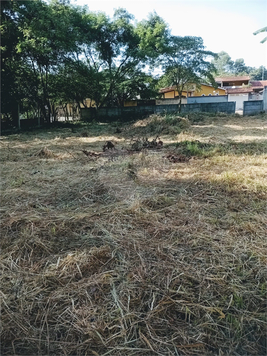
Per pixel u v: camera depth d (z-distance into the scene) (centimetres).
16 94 1134
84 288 179
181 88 1817
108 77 1614
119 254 215
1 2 996
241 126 1059
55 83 1372
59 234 247
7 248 226
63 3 1358
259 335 146
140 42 1566
